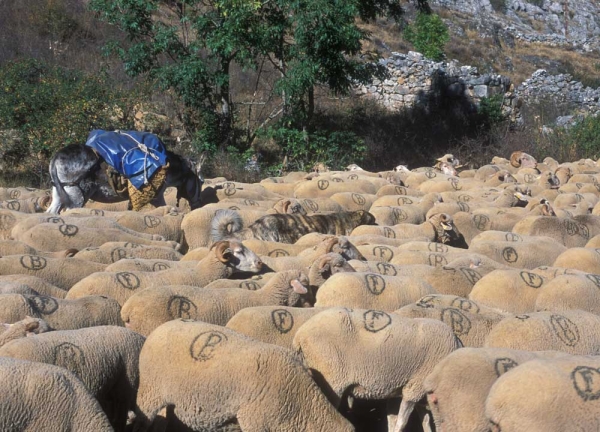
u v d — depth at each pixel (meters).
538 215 13.58
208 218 12.66
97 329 6.73
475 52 49.25
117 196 15.48
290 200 13.68
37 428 5.58
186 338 6.45
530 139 29.20
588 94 35.12
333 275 8.34
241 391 6.17
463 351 6.21
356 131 29.47
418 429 7.45
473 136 30.48
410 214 14.07
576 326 7.13
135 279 8.68
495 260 10.83
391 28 46.16
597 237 11.23
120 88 23.67
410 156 29.05
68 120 21.20
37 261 9.32
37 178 21.62
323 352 6.75
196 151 24.14
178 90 24.17
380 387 6.83
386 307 8.16
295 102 24.33
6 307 7.25
